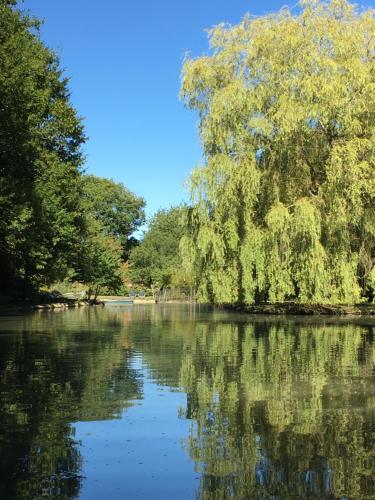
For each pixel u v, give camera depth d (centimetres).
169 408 635
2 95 2334
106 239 5838
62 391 730
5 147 2478
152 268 6975
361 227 2178
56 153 3041
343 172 1956
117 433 536
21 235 2438
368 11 2195
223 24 2309
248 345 1266
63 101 3138
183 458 464
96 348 1205
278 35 2125
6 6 2739
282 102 2003
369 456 468
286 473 430
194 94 2305
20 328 1764
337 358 1042
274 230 1989
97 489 398
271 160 2162
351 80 1992
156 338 1437
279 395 704
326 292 2075
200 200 2145
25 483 408
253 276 2153
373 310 2561
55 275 3378
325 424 566
